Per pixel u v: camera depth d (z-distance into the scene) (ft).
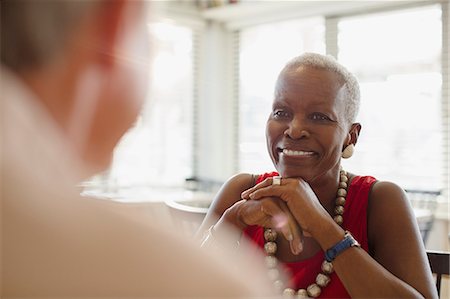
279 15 14.51
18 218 0.86
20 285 0.85
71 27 0.93
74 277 0.87
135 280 0.89
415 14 12.41
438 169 12.01
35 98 0.93
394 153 12.60
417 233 3.59
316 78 3.35
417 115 12.31
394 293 2.99
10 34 0.91
